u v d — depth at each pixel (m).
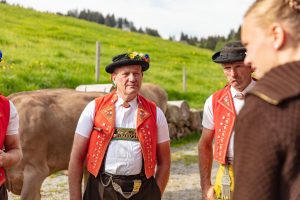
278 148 1.22
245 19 1.42
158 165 3.17
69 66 15.81
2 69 12.33
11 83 11.01
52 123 4.81
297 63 1.30
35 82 11.91
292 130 1.22
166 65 24.00
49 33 26.52
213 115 3.22
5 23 26.64
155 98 8.47
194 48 39.44
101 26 39.09
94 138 2.96
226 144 3.07
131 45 30.45
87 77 13.98
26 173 4.46
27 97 4.84
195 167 8.58
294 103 1.24
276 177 1.23
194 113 12.70
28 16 32.91
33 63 14.54
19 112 4.62
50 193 6.43
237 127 1.30
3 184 2.74
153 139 2.99
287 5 1.33
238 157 1.29
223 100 3.16
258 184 1.23
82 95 5.33
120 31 39.38
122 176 2.89
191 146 11.12
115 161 2.89
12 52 16.06
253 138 1.25
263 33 1.37
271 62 1.37
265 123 1.25
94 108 3.03
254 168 1.24
